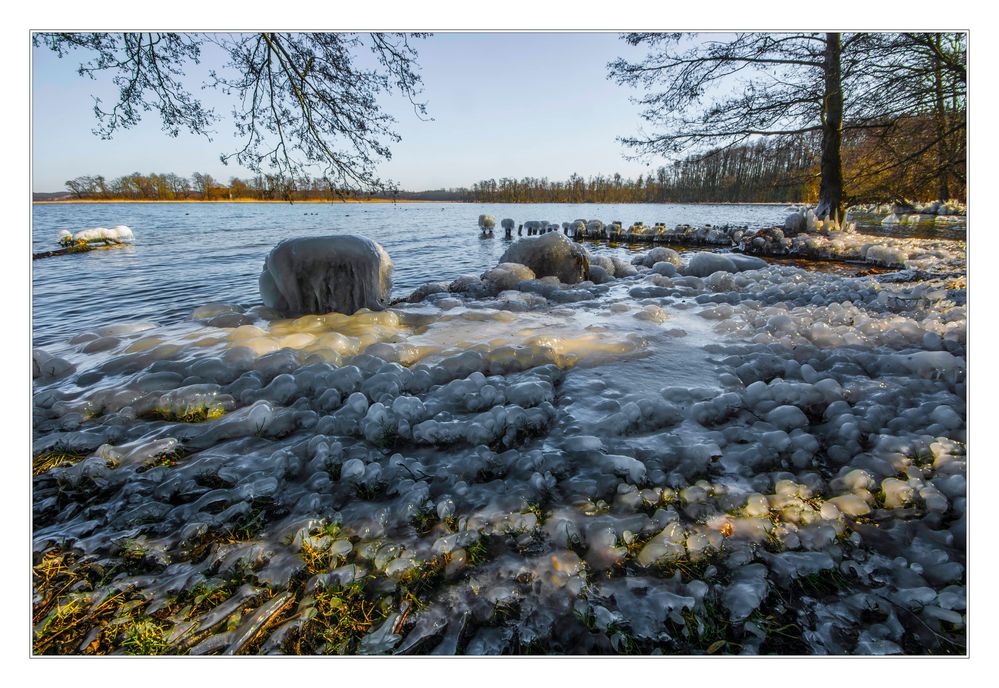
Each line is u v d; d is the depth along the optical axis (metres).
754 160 14.66
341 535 1.88
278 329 4.83
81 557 1.83
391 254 13.23
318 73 5.62
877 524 1.88
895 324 4.07
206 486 2.28
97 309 6.57
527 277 7.31
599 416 2.81
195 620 1.54
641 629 1.47
